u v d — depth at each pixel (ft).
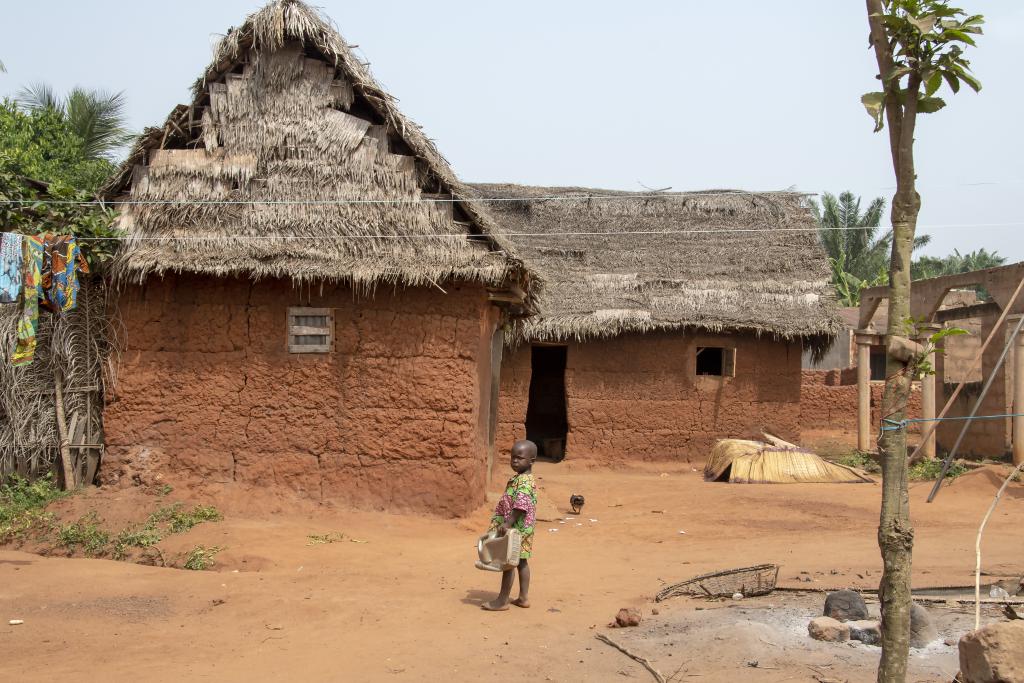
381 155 37.60
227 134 37.50
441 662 19.71
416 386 36.55
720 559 31.45
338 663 19.63
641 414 61.41
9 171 35.83
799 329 60.49
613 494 49.73
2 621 23.12
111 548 31.22
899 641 15.08
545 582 27.50
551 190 72.49
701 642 20.67
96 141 92.73
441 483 36.32
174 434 36.35
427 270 35.29
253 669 19.21
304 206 36.76
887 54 15.66
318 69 38.06
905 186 15.40
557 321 60.13
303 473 36.32
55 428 36.52
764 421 61.93
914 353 15.25
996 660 16.37
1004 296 55.62
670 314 60.85
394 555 30.66
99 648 20.85
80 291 36.60
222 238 35.86
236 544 30.73
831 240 148.36
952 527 38.60
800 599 24.88
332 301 36.83
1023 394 52.90
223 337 36.68
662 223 69.15
